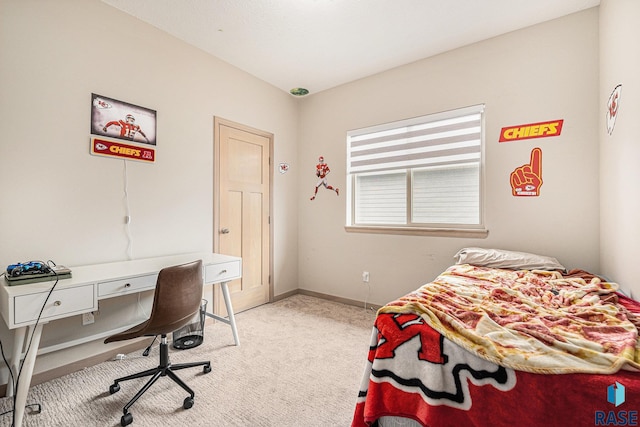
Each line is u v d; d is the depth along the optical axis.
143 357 2.10
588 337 1.06
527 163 2.38
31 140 1.75
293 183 3.75
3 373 1.65
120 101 2.14
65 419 1.46
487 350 0.97
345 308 3.22
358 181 3.42
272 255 3.45
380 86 3.14
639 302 1.41
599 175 2.11
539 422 0.85
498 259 2.24
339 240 3.46
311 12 2.17
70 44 1.90
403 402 1.04
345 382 1.79
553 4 2.11
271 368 1.95
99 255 2.04
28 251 1.74
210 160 2.76
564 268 2.10
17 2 1.70
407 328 1.14
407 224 3.04
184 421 1.45
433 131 2.87
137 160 2.24
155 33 2.35
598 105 2.12
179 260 2.22
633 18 1.47
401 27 2.36
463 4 2.10
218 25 2.33
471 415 0.94
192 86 2.61
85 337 1.95
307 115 3.74
